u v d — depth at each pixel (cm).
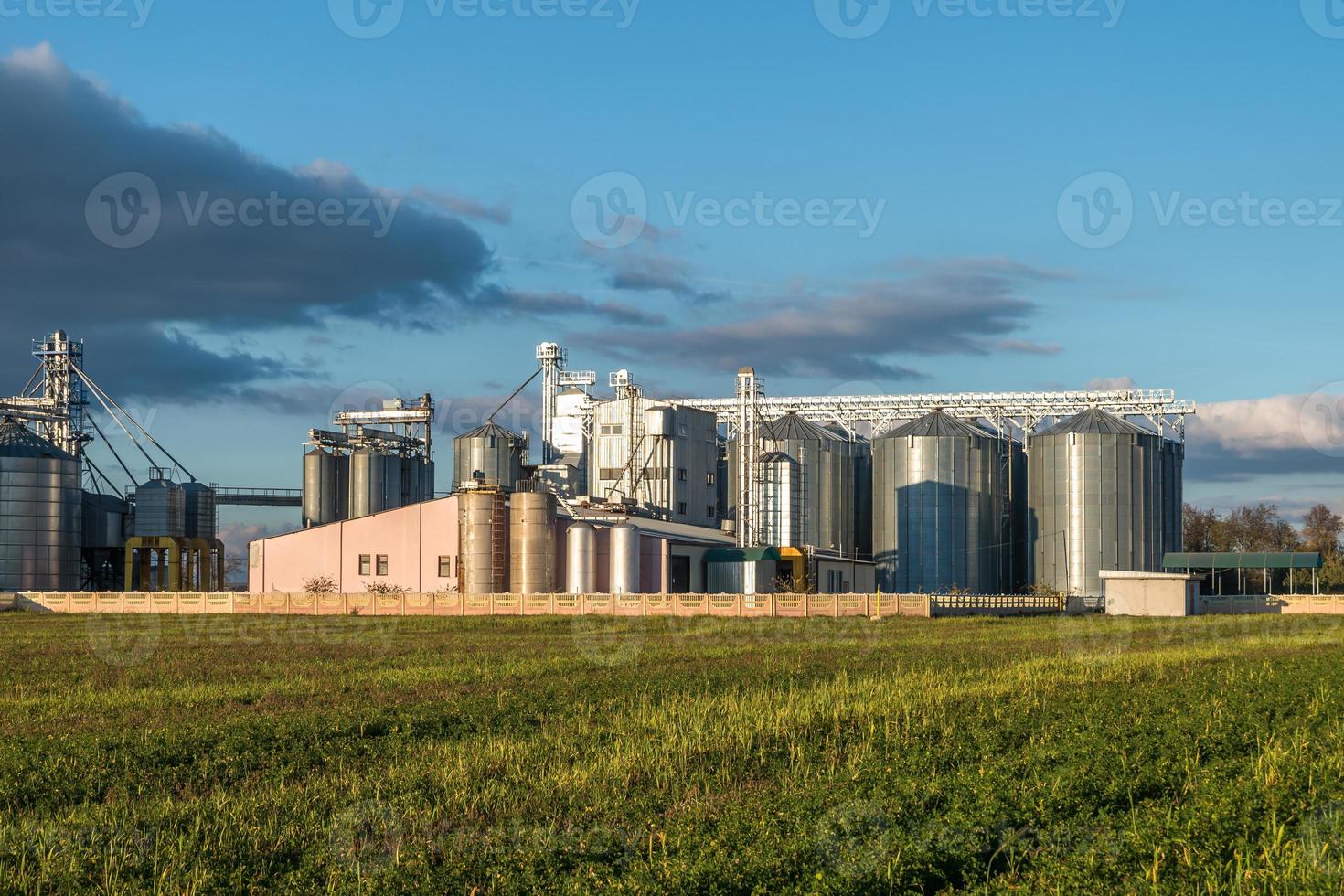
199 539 11462
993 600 9662
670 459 12800
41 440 11038
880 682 4300
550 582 9581
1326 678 4319
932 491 12700
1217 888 1822
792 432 13312
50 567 10631
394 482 14075
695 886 1855
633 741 3033
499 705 3738
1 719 3581
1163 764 2633
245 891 1928
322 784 2586
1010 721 3269
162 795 2544
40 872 1959
